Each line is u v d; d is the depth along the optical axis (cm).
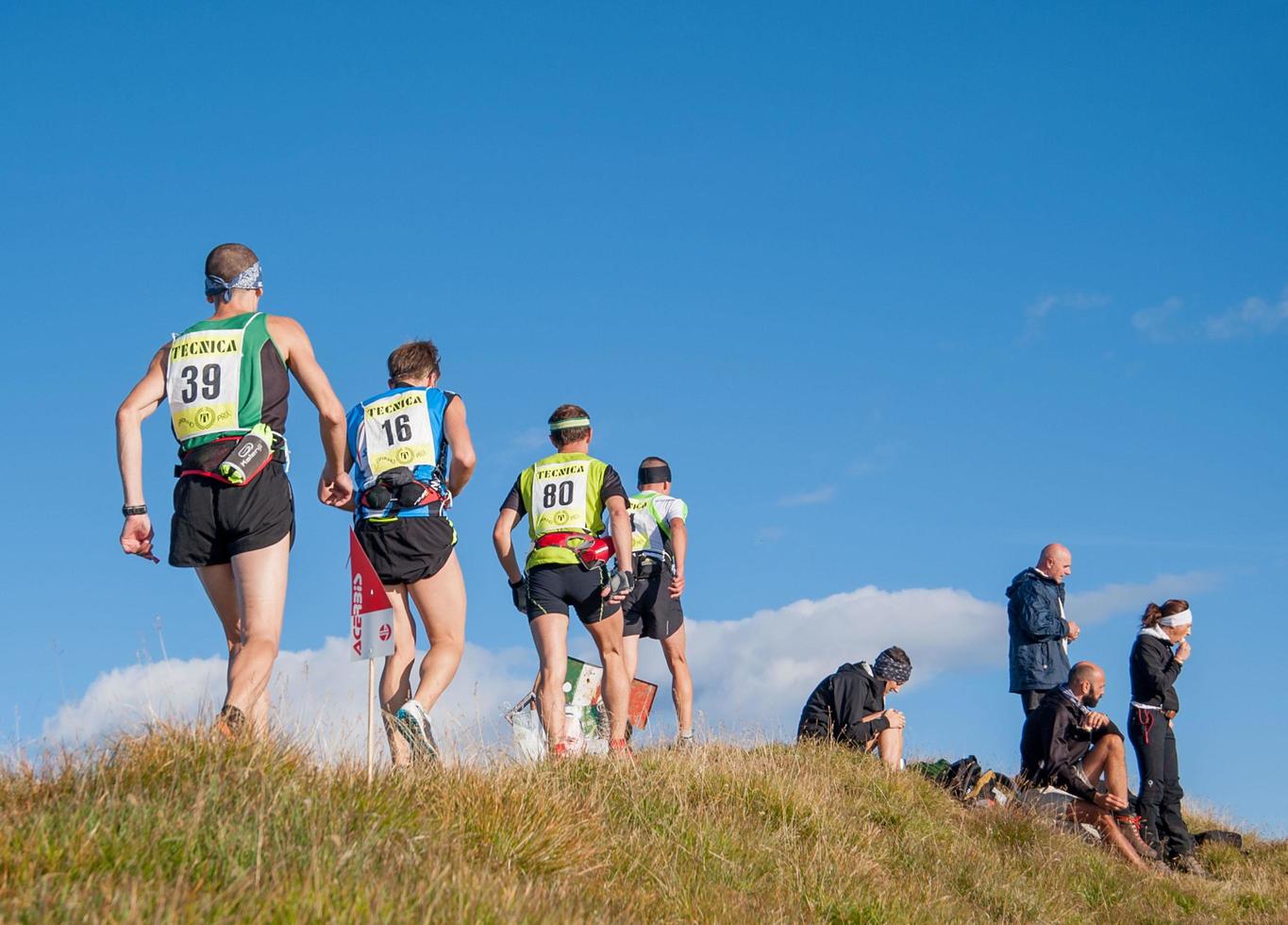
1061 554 1194
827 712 1067
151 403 573
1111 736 1087
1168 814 1154
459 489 698
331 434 598
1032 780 1102
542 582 830
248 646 547
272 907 380
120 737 505
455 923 405
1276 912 994
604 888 548
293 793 484
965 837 920
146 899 371
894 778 981
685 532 1050
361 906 388
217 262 590
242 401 568
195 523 559
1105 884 940
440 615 675
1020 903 825
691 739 922
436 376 727
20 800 457
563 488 838
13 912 357
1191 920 917
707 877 634
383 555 669
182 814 439
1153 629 1168
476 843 531
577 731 945
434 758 613
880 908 674
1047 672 1170
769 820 765
